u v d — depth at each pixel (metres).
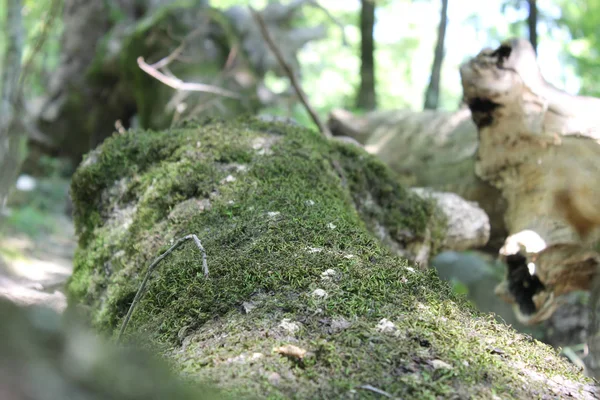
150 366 0.72
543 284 3.41
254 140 3.00
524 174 3.46
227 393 1.30
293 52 7.98
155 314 1.93
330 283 1.83
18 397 0.52
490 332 1.75
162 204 2.66
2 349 0.55
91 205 3.04
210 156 2.83
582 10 8.04
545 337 4.70
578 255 3.33
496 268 5.40
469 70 3.36
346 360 1.48
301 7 8.17
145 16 8.00
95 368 0.60
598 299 3.32
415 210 3.31
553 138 3.20
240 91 7.30
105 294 2.60
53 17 5.55
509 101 3.28
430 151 4.52
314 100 11.90
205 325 1.75
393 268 1.96
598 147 3.07
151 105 7.34
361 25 7.60
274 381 1.39
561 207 3.31
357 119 5.30
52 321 0.61
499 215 3.94
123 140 3.08
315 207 2.48
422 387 1.41
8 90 5.10
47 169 7.95
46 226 6.34
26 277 3.99
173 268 2.09
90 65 8.02
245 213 2.41
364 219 3.11
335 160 3.13
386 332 1.61
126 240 2.66
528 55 3.26
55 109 8.03
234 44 7.41
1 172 5.00
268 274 1.90
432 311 1.77
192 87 5.56
